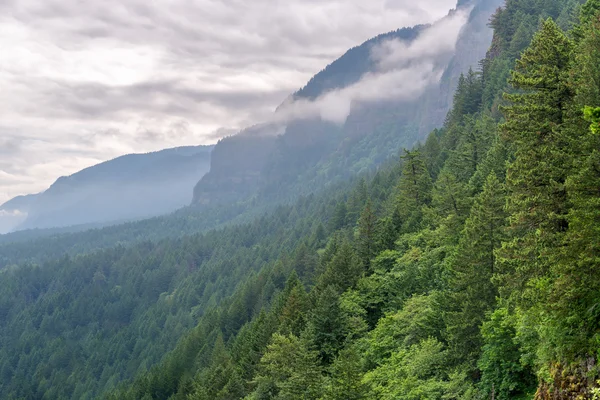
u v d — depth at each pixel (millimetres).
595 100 21078
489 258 31156
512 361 26469
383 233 62875
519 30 103875
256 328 75125
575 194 19828
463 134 78750
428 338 35969
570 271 19062
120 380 154000
